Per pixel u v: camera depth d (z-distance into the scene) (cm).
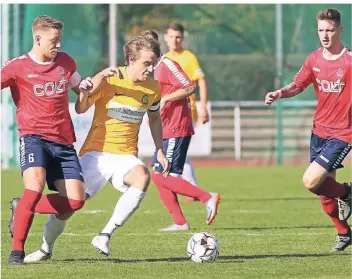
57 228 1811
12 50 5322
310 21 5869
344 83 1983
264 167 5597
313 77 2041
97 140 1839
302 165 5738
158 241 2236
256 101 5891
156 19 6856
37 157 1748
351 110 1991
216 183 4412
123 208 1778
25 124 1772
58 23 1748
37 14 5303
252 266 1784
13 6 5228
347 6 5806
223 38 6112
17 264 1773
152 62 1808
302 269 1745
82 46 5953
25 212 1745
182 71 2548
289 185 4269
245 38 6081
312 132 2062
